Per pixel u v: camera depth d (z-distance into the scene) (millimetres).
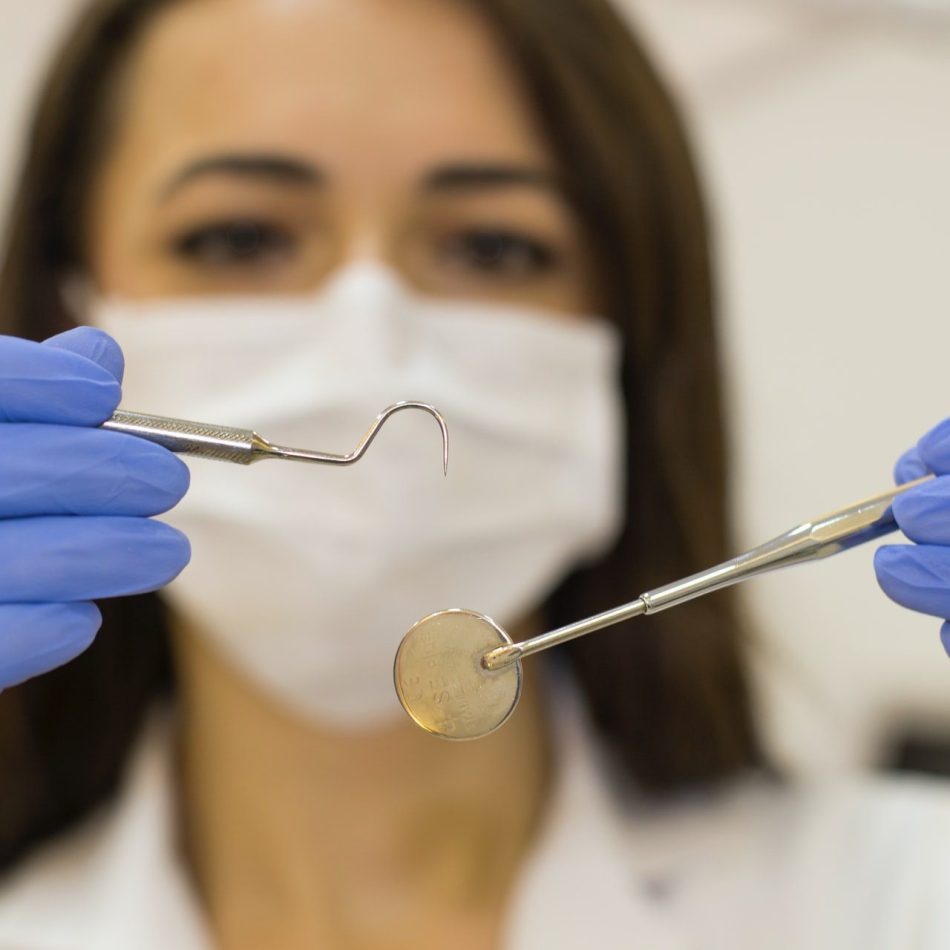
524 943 1131
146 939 1124
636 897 1156
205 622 1090
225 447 709
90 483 740
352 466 1045
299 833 1179
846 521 712
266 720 1177
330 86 1079
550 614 1315
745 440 2168
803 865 1234
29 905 1190
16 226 1250
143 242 1136
